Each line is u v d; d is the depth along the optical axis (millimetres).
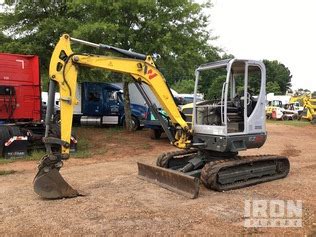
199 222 6520
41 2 20547
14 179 10008
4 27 20766
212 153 9602
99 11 17938
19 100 14336
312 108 37750
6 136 13062
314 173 10688
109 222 6535
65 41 8414
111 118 22609
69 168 11469
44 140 8008
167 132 9711
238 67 9539
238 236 5906
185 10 18125
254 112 9484
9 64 14172
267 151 15117
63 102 8289
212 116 9445
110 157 13578
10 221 6625
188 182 8172
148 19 17969
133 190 8703
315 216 6824
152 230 6156
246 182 9133
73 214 6965
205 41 18812
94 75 22672
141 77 9242
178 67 18656
